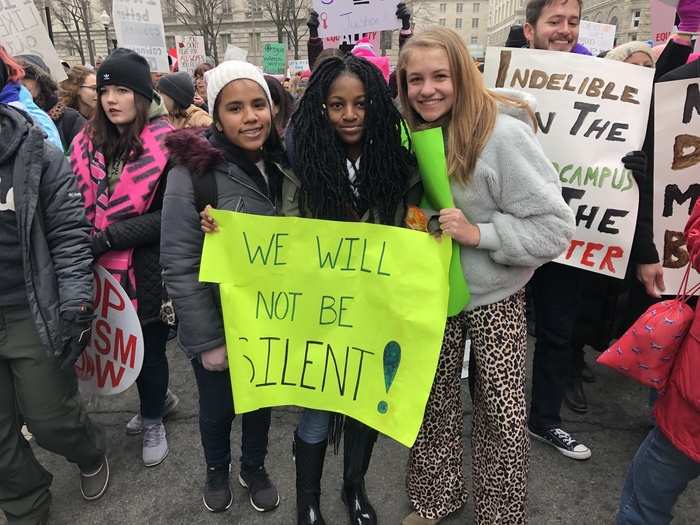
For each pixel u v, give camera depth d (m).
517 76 2.30
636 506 1.79
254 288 1.79
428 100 1.62
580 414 2.90
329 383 1.83
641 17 28.03
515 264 1.66
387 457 2.59
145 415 2.57
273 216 1.78
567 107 2.24
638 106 2.19
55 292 1.93
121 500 2.35
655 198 2.34
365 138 1.64
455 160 1.62
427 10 47.44
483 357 1.79
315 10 3.75
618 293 2.80
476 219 1.70
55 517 2.26
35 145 1.80
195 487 2.42
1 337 1.91
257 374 1.83
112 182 2.30
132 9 6.13
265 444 2.26
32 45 4.37
